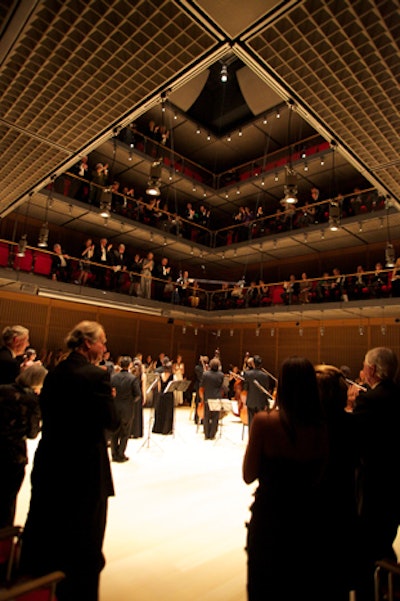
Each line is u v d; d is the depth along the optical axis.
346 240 13.55
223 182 17.55
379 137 3.69
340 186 14.59
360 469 2.25
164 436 8.43
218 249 15.49
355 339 13.24
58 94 3.42
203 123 16.06
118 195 13.30
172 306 13.96
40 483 2.13
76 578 2.01
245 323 16.48
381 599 1.84
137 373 7.73
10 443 2.53
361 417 2.23
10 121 3.84
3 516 2.50
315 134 14.72
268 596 1.60
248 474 1.81
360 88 3.10
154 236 14.02
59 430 2.16
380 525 2.15
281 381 1.80
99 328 2.50
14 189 5.46
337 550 1.62
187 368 16.70
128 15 2.62
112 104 3.55
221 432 9.11
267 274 16.88
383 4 2.41
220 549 3.39
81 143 4.20
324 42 2.73
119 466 5.87
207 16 2.62
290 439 1.69
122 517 3.99
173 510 4.24
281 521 1.63
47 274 11.62
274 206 16.44
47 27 2.73
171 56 2.97
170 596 2.66
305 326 14.57
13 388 2.64
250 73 13.65
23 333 3.10
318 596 1.56
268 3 2.48
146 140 14.70
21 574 2.00
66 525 2.04
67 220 13.02
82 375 2.23
